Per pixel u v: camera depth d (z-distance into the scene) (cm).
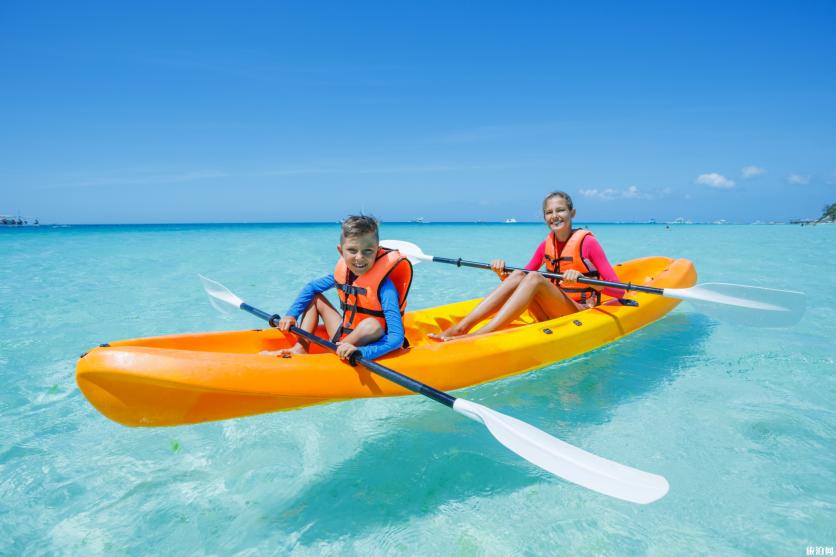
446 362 265
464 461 229
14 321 477
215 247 1371
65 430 261
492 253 1213
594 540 175
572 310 368
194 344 264
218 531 185
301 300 294
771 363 349
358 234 255
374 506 198
